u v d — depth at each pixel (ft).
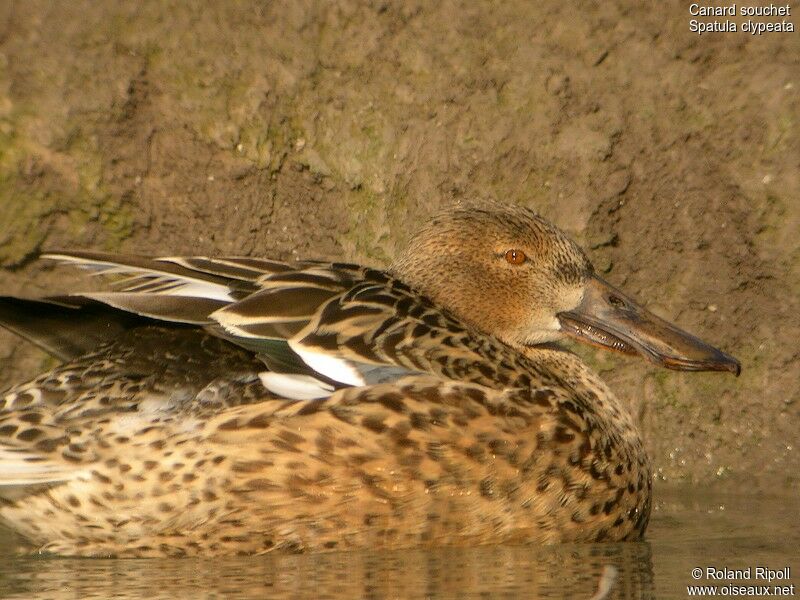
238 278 30.94
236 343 29.60
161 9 41.39
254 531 28.91
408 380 29.45
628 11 40.37
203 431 28.63
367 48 41.22
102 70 40.86
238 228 41.24
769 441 39.55
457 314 34.83
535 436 29.68
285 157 41.11
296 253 41.39
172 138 41.06
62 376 29.91
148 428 28.81
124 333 30.81
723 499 37.35
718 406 40.01
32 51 40.93
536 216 35.47
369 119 41.01
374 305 30.81
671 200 39.86
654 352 34.35
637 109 40.01
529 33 40.86
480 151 40.37
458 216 35.27
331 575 27.12
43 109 40.60
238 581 26.78
